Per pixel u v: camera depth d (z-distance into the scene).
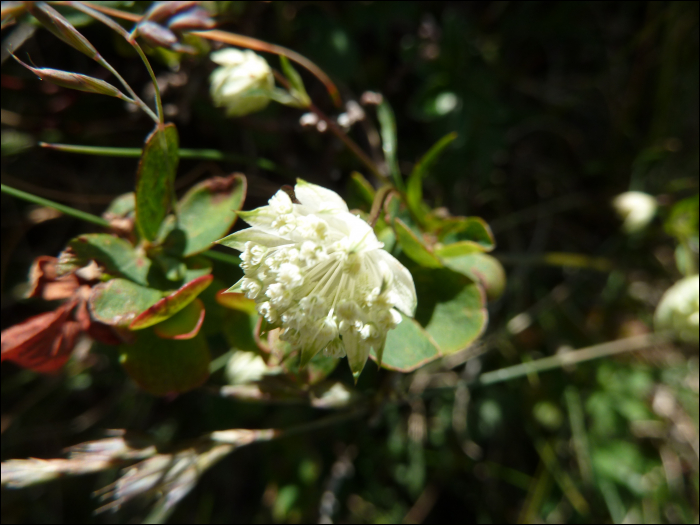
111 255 0.06
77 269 0.06
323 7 0.09
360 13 0.10
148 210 0.06
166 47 0.07
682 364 0.11
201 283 0.06
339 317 0.05
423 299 0.07
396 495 0.10
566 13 0.11
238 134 0.10
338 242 0.05
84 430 0.10
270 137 0.10
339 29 0.09
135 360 0.06
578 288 0.11
